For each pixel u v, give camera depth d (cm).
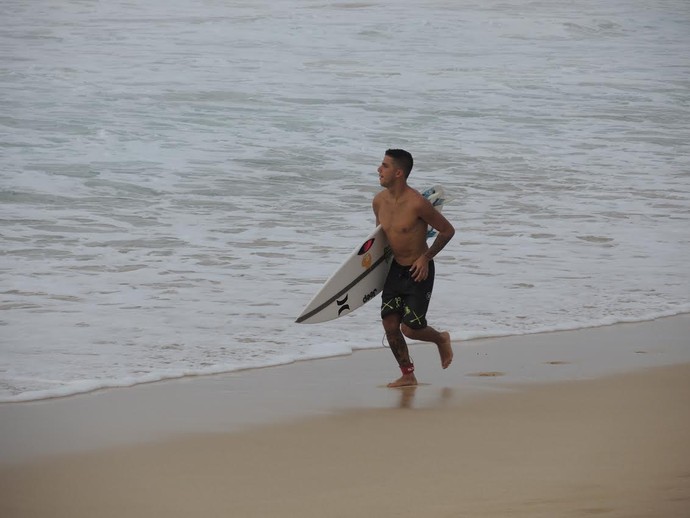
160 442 1900
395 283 2477
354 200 5134
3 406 2175
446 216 4825
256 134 6825
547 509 1466
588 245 4306
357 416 2102
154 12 13512
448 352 2530
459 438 1917
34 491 1611
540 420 2048
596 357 2712
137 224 4459
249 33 11888
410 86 9131
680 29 14375
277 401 2239
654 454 1773
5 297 3256
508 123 7694
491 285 3603
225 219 4622
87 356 2647
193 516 1487
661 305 3391
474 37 12575
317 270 3766
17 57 9662
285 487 1619
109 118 7094
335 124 7294
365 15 13638
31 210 4638
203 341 2833
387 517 1458
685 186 5722
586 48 12381
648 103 8938
